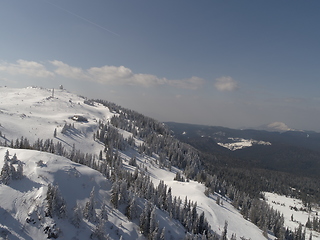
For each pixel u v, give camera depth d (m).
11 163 52.62
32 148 105.00
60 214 48.28
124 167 145.75
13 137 134.38
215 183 167.75
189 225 75.00
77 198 55.44
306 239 137.00
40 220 45.41
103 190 63.62
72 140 165.50
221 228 95.38
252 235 102.38
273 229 123.50
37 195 49.31
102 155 161.88
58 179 57.00
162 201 81.00
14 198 47.28
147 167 169.25
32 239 42.03
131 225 56.84
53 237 43.88
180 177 160.25
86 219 51.50
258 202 160.12
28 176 53.88
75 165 66.88
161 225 63.47
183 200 113.81
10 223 42.59
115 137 190.88
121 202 62.72
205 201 117.94
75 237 46.03
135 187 77.62
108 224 53.66
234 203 143.50
